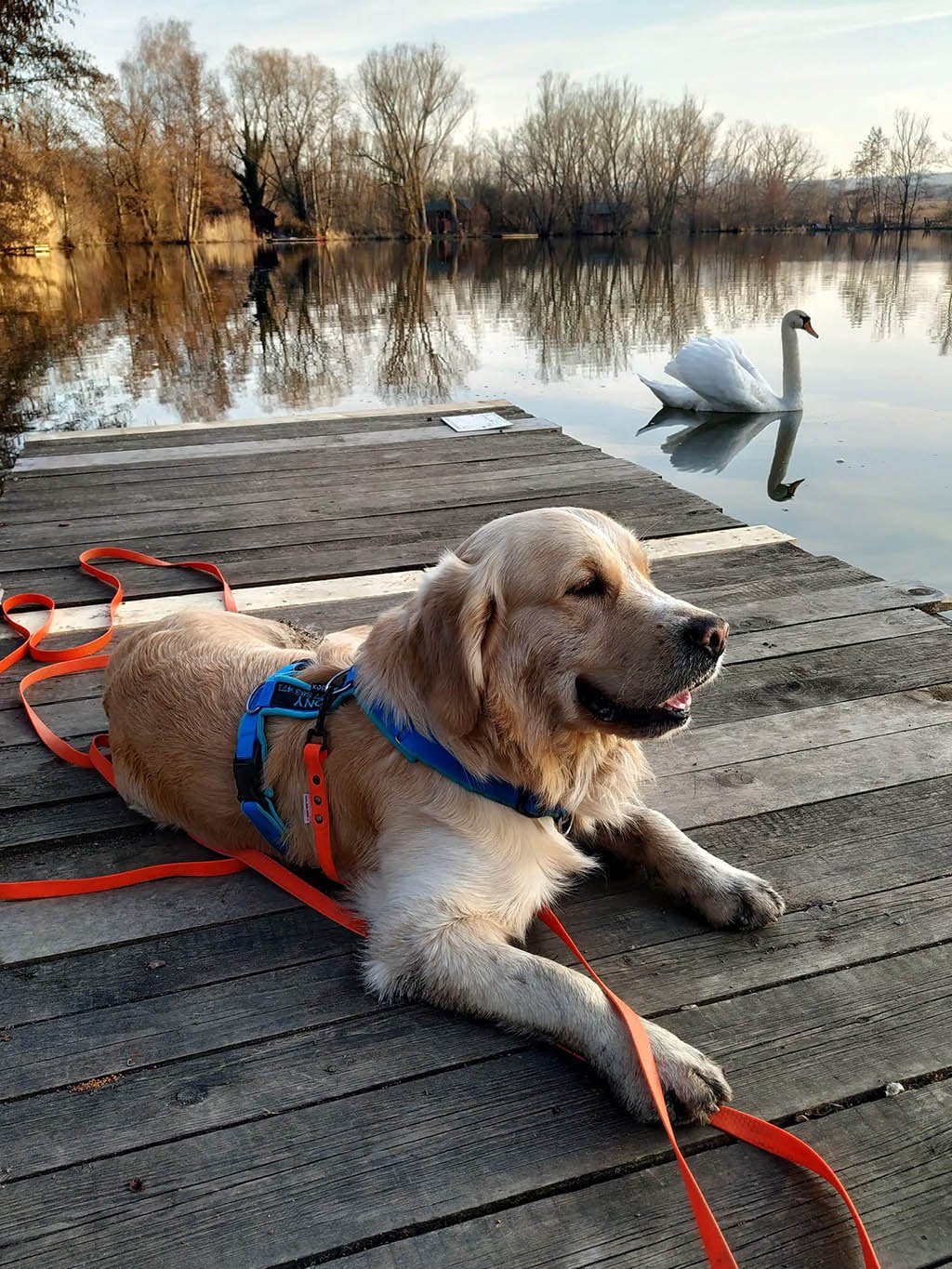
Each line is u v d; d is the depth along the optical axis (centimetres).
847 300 786
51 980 85
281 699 97
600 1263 62
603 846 100
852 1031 79
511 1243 63
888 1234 64
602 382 483
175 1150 70
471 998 79
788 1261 62
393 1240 64
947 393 428
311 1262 63
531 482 227
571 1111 73
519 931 87
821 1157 67
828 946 88
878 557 229
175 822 105
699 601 161
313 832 94
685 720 83
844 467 316
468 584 84
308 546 189
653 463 326
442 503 212
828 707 129
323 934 91
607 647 83
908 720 125
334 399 441
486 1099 73
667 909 94
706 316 734
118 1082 75
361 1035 79
